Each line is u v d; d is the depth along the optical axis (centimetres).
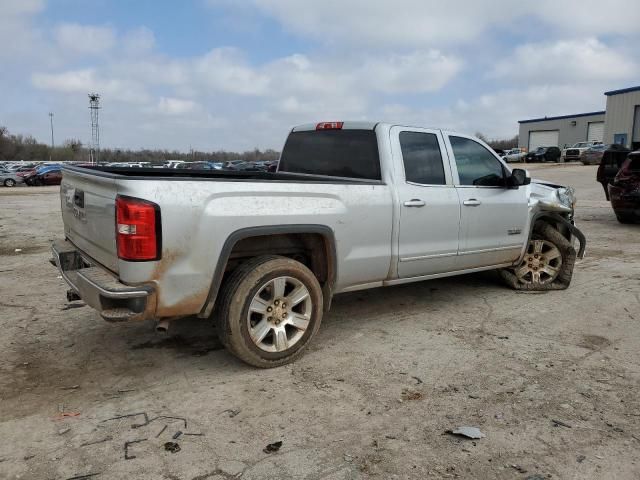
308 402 349
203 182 361
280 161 584
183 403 348
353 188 440
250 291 384
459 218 524
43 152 9500
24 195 2653
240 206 374
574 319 524
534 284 632
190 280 357
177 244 348
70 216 438
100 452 290
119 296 333
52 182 3819
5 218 1481
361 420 325
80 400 352
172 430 314
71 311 546
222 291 387
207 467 277
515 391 364
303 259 448
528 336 475
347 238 437
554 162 4778
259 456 287
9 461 281
